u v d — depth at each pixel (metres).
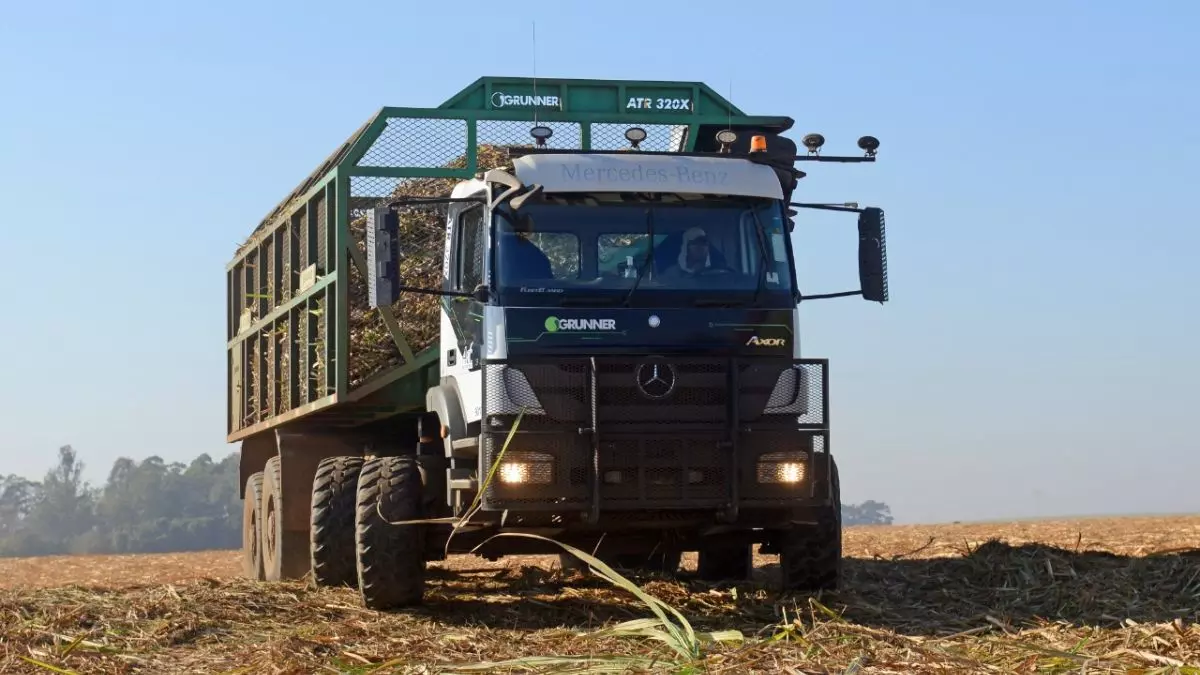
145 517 173.12
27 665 8.67
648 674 6.95
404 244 12.50
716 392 9.85
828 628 8.52
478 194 10.45
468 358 10.37
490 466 9.57
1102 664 7.29
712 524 10.11
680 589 11.49
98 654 9.10
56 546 172.12
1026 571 11.63
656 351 9.86
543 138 10.65
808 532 10.73
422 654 8.41
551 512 9.63
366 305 12.44
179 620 10.17
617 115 12.84
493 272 9.95
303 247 13.82
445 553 10.67
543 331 9.78
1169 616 9.27
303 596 11.38
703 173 10.38
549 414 9.66
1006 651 7.97
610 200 10.19
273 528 13.98
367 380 12.43
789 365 9.97
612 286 9.96
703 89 12.99
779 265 10.28
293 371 14.18
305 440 13.64
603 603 10.88
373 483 10.50
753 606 10.46
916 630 9.23
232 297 17.83
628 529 10.19
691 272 10.09
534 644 8.76
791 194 11.03
